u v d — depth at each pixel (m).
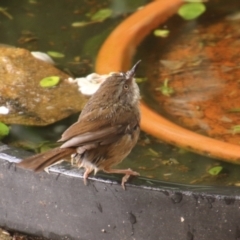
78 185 9.24
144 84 11.95
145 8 13.50
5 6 13.92
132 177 9.19
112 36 12.84
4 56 12.45
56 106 11.48
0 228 10.23
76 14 13.71
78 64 12.44
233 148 10.23
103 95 9.27
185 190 8.88
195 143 10.38
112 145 9.09
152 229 9.17
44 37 13.12
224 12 13.73
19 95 11.66
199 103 11.50
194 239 9.03
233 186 9.02
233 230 8.85
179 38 13.13
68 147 8.44
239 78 12.08
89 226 9.45
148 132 10.74
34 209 9.67
